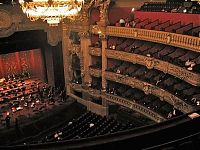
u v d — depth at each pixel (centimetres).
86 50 3281
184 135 302
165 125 311
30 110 3200
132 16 3012
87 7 3036
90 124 2722
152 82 2530
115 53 2930
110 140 293
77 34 3484
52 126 3020
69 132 2688
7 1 3025
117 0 3106
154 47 2764
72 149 285
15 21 3180
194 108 1866
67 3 1214
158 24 2481
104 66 3108
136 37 2667
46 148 294
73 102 3475
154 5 2819
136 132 304
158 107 2489
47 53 3794
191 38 2009
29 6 1232
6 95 3481
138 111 2711
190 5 2520
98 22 3002
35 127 2939
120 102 2952
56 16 1260
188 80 2027
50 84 3947
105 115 3234
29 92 3622
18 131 2827
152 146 291
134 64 3025
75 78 3619
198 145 300
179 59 2266
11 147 305
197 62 2198
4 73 3984
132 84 2772
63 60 3684
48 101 3434
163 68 2355
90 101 3419
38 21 3366
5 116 3064
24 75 4088
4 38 3253
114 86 3225
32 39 3528
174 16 2458
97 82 3447
